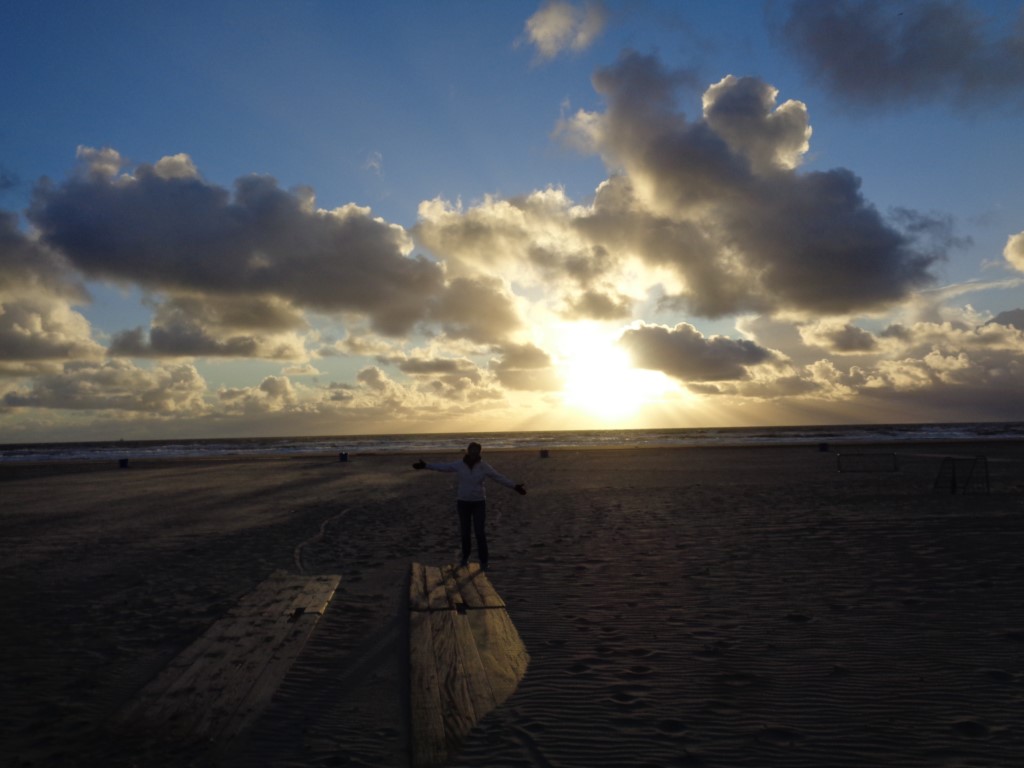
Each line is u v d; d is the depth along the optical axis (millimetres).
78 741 4355
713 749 3969
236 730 4457
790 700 4648
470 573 9156
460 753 4008
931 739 4023
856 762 3775
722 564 9273
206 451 78375
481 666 5480
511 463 37906
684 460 36875
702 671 5246
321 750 4180
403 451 59906
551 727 4324
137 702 4906
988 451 38250
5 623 7203
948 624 6246
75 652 6223
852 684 4895
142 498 21859
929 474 23922
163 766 4000
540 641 6145
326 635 6633
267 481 28562
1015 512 13680
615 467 32406
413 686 5070
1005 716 4305
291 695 5098
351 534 13312
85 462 49594
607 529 12891
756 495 18266
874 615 6602
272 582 8758
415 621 6836
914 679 4957
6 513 18172
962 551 9672
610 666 5422
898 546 10203
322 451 68750
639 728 4273
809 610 6859
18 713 4832
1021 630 6008
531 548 11172
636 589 8000
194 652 5992
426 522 14844
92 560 10891
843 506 15336
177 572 9859
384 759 4051
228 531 14008
